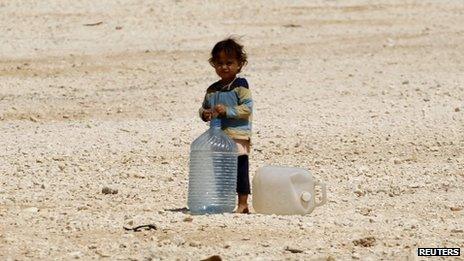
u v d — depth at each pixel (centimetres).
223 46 2056
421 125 3181
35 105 3541
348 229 1938
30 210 2100
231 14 5138
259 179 2052
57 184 2430
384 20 5119
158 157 2780
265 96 3634
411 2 5488
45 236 1870
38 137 3027
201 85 3862
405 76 3991
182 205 2198
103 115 3394
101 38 4672
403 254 1756
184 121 3259
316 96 3641
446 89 3738
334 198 2291
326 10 5278
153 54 4406
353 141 2980
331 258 1703
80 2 5244
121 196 2302
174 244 1803
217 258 1661
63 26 4850
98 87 3859
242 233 1875
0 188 2373
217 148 2039
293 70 4103
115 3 5244
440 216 2106
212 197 2042
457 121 3244
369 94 3675
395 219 2045
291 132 3084
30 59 4294
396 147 2923
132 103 3569
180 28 4869
